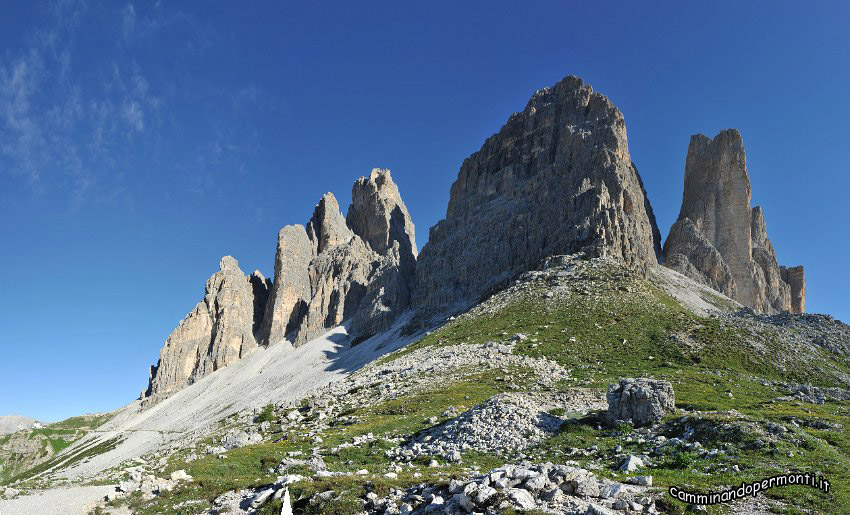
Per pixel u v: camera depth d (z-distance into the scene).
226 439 82.31
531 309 148.12
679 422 44.94
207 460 56.56
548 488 28.92
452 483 31.27
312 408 100.94
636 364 101.25
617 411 51.03
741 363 101.00
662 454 39.31
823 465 32.66
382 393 97.19
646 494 28.42
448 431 55.72
